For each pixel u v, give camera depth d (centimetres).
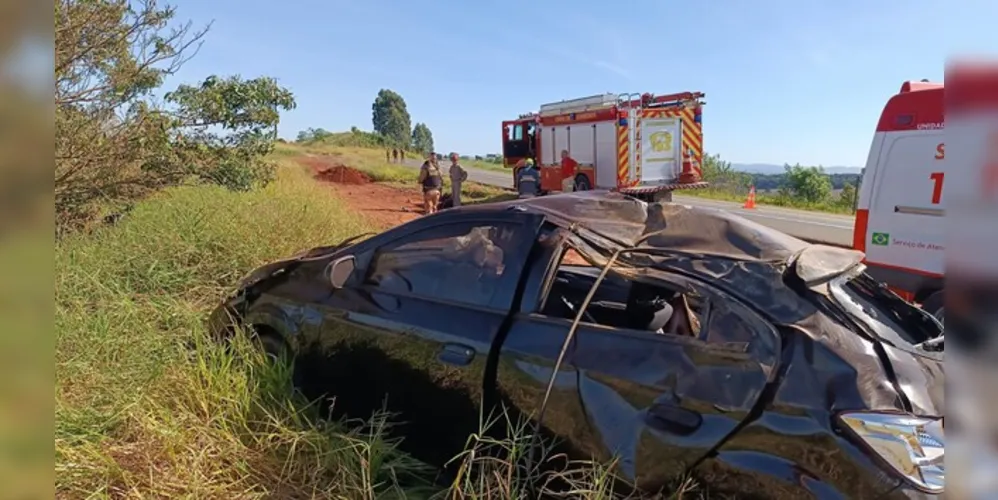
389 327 297
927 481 179
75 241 567
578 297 340
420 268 308
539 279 275
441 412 279
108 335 363
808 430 195
